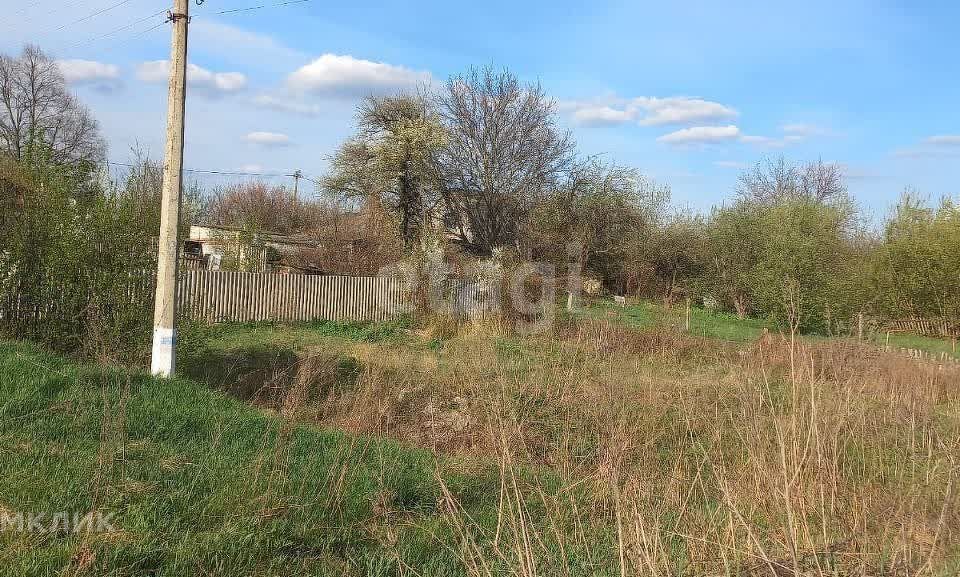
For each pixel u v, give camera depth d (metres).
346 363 10.41
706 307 29.12
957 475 3.58
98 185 8.79
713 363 11.51
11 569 2.93
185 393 6.45
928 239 23.53
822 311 19.58
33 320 8.18
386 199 33.28
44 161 8.75
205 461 4.71
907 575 2.72
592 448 6.89
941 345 19.72
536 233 26.16
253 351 11.11
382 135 33.47
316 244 25.55
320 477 4.92
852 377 5.88
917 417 6.13
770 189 43.34
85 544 3.17
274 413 6.97
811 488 3.73
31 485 3.71
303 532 3.94
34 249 8.18
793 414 4.04
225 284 15.38
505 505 4.97
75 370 6.22
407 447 6.79
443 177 31.84
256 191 43.19
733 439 6.05
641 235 28.88
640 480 4.17
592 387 8.45
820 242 22.39
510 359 10.87
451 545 4.16
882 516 3.54
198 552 3.44
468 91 31.28
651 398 7.41
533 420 7.73
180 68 7.80
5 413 4.82
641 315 19.72
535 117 31.44
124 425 4.96
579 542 4.00
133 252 8.66
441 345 14.38
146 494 3.91
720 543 3.19
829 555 2.93
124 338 8.34
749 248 26.70
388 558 3.79
